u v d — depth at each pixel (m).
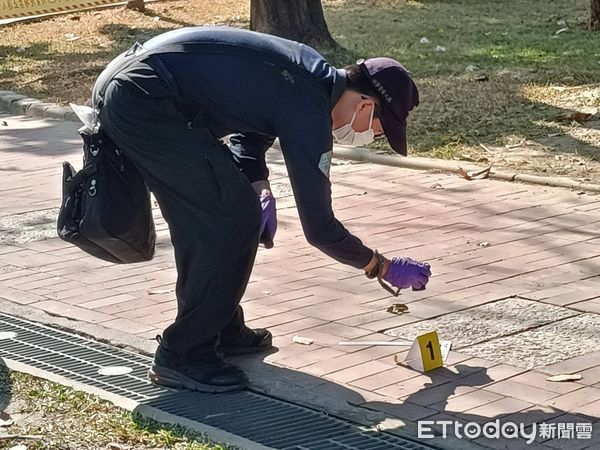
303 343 5.37
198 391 4.87
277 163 9.45
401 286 4.70
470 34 15.30
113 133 4.58
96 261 6.89
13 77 13.82
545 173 8.54
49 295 6.26
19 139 10.86
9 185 8.98
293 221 7.66
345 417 4.56
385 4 18.56
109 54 15.19
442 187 8.41
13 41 16.66
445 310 5.77
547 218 7.48
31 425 4.54
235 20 17.42
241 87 4.46
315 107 4.46
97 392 4.84
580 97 10.91
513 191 8.22
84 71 13.94
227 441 4.31
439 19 16.78
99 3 18.97
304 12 13.88
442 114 10.46
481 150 9.31
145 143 4.52
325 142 4.44
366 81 4.58
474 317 5.65
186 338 4.87
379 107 4.60
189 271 4.73
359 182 8.68
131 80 4.49
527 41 14.52
